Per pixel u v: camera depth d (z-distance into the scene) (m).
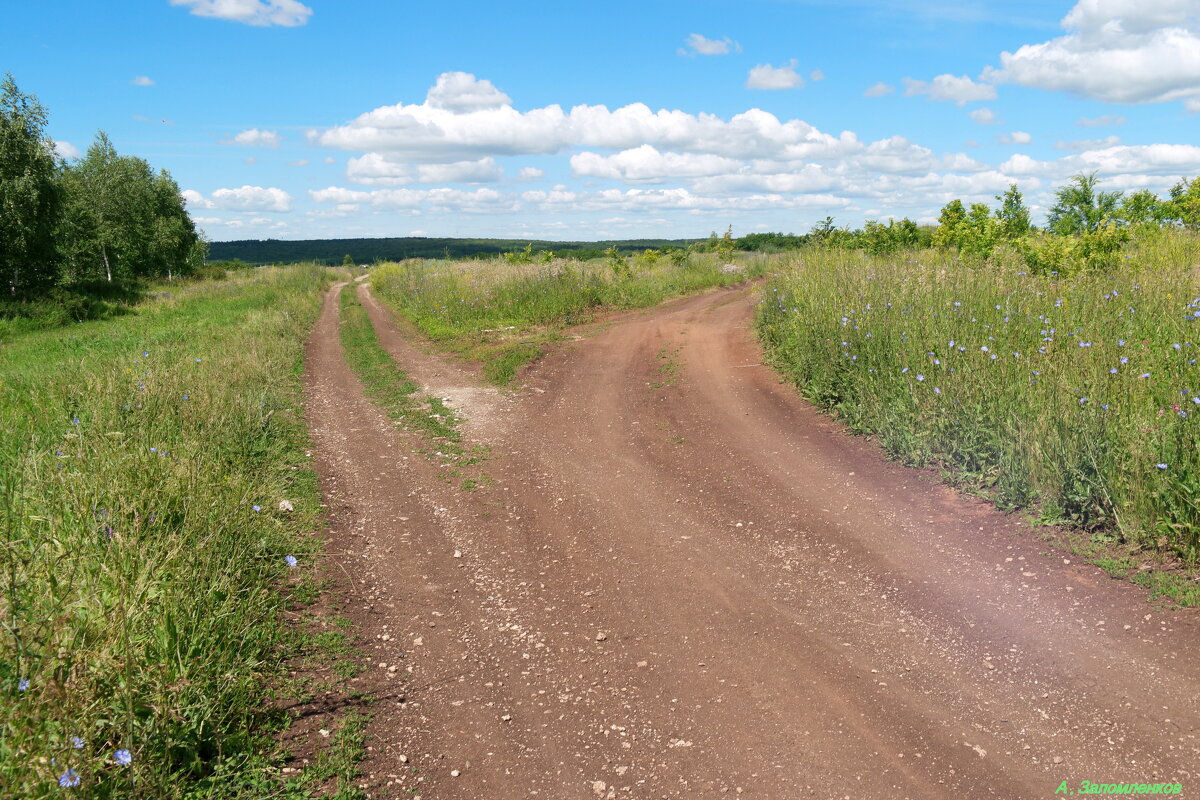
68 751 2.73
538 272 23.33
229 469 6.87
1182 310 7.18
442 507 6.90
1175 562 4.57
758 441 8.45
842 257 14.41
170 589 3.96
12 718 2.79
